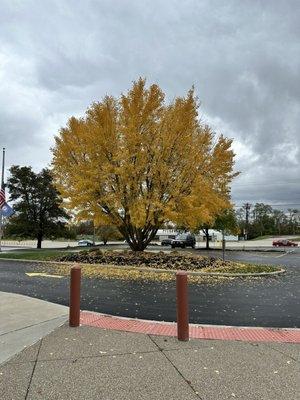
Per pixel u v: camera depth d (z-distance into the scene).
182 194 18.03
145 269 15.41
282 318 7.90
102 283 12.48
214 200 18.45
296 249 44.34
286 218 120.94
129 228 20.14
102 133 18.25
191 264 16.42
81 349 5.58
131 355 5.34
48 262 18.88
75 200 18.53
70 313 6.83
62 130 19.84
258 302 9.54
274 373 4.71
